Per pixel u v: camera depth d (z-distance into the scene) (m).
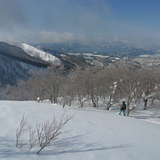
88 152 3.80
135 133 5.84
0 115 6.04
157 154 4.22
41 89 19.98
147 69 23.31
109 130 5.75
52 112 7.52
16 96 29.84
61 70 23.50
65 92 13.13
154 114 19.39
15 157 3.05
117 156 3.78
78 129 5.42
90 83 22.31
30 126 5.11
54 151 3.63
